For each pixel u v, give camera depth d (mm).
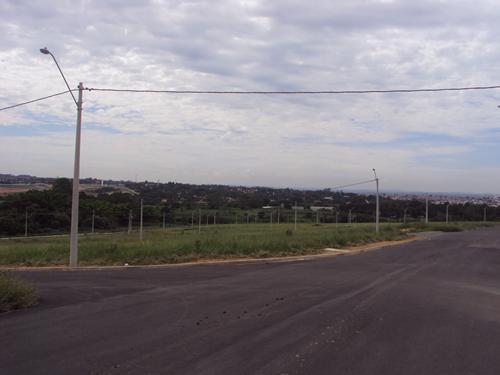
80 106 21016
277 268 18703
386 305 10609
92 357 6691
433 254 25562
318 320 9039
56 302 11188
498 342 7582
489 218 105375
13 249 24734
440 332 8188
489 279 15523
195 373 6004
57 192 71688
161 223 81000
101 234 61625
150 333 8047
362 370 6152
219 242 25266
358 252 27000
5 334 8023
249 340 7578
